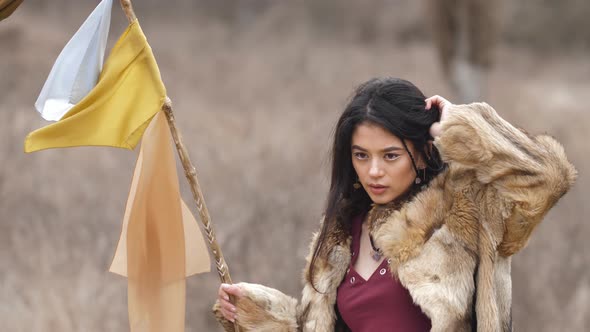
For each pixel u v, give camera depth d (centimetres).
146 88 833
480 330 771
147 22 8275
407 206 800
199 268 879
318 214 2138
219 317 888
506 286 798
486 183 776
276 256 1898
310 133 3506
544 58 8369
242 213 2122
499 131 774
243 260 1859
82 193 2386
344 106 859
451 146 777
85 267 1788
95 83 841
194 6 8956
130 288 869
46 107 835
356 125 807
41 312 1538
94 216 2205
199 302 1712
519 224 770
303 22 8362
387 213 814
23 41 5222
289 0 8912
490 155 765
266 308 869
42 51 5144
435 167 814
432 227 787
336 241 848
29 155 2689
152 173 860
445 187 794
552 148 774
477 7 2602
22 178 2428
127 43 834
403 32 8662
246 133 3553
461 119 775
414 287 773
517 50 8625
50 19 7394
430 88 5356
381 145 798
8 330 1512
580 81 7238
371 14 8838
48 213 2162
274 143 3266
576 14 8831
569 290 1852
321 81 5656
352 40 8469
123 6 835
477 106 786
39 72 4712
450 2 2614
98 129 827
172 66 5794
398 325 802
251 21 8669
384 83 809
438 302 763
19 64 4747
